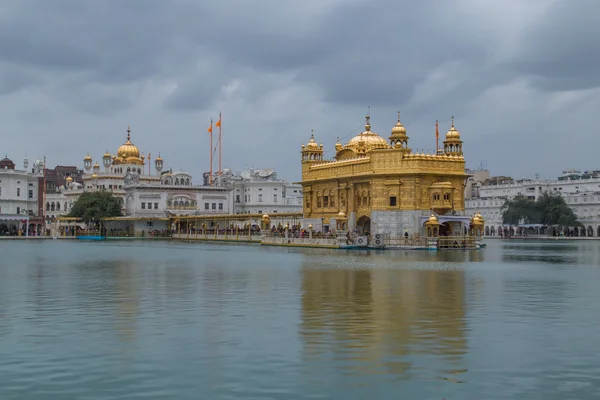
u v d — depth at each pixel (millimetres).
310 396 17375
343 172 108812
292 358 21141
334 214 112125
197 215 176500
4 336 24719
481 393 17641
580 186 192250
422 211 97312
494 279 45031
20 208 196625
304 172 120812
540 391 17812
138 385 18344
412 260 66500
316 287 39781
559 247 107938
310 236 104188
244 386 18219
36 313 30047
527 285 41125
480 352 21953
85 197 177500
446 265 59031
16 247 111375
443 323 27062
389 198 99062
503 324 26891
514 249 97938
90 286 41281
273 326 26422
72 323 27375
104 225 177750
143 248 106125
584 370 19828
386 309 30719
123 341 23719
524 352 21969
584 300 34000
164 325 26797
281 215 130375
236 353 21812
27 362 20797
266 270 53250
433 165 98188
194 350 22266
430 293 36688
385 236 95750
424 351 22062
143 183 183125
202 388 18062
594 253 84375
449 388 18047
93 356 21516
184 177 194375
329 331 25375
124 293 37438
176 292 37781
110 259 71438
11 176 193375
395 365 20312
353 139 116688
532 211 175000
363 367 20094
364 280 44094
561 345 23016
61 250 98312
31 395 17531
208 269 54812
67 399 17219
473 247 96062
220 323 27156
